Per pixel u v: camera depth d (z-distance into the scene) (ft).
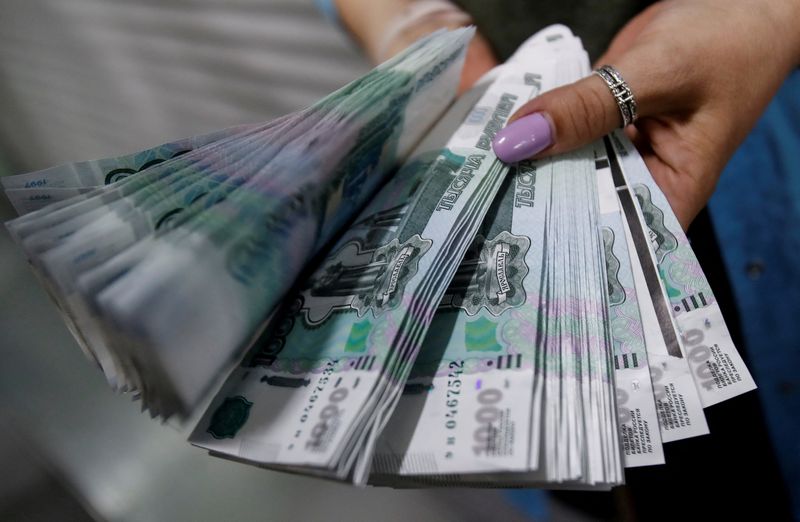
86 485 2.84
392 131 1.55
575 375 1.23
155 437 2.98
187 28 3.32
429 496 2.61
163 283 0.99
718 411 2.41
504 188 1.62
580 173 1.64
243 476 2.77
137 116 4.12
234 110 3.64
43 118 4.77
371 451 1.07
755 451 2.36
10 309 3.71
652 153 1.83
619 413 1.30
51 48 4.13
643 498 2.37
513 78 1.98
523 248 1.48
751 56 1.73
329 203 1.40
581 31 2.43
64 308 1.12
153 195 1.20
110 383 1.16
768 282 2.46
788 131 2.45
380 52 2.69
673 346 1.36
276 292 1.30
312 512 2.62
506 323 1.33
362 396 1.13
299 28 2.99
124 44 3.69
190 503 2.73
